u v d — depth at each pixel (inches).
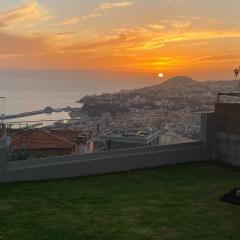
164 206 312.2
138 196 340.8
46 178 395.5
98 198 333.1
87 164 416.5
